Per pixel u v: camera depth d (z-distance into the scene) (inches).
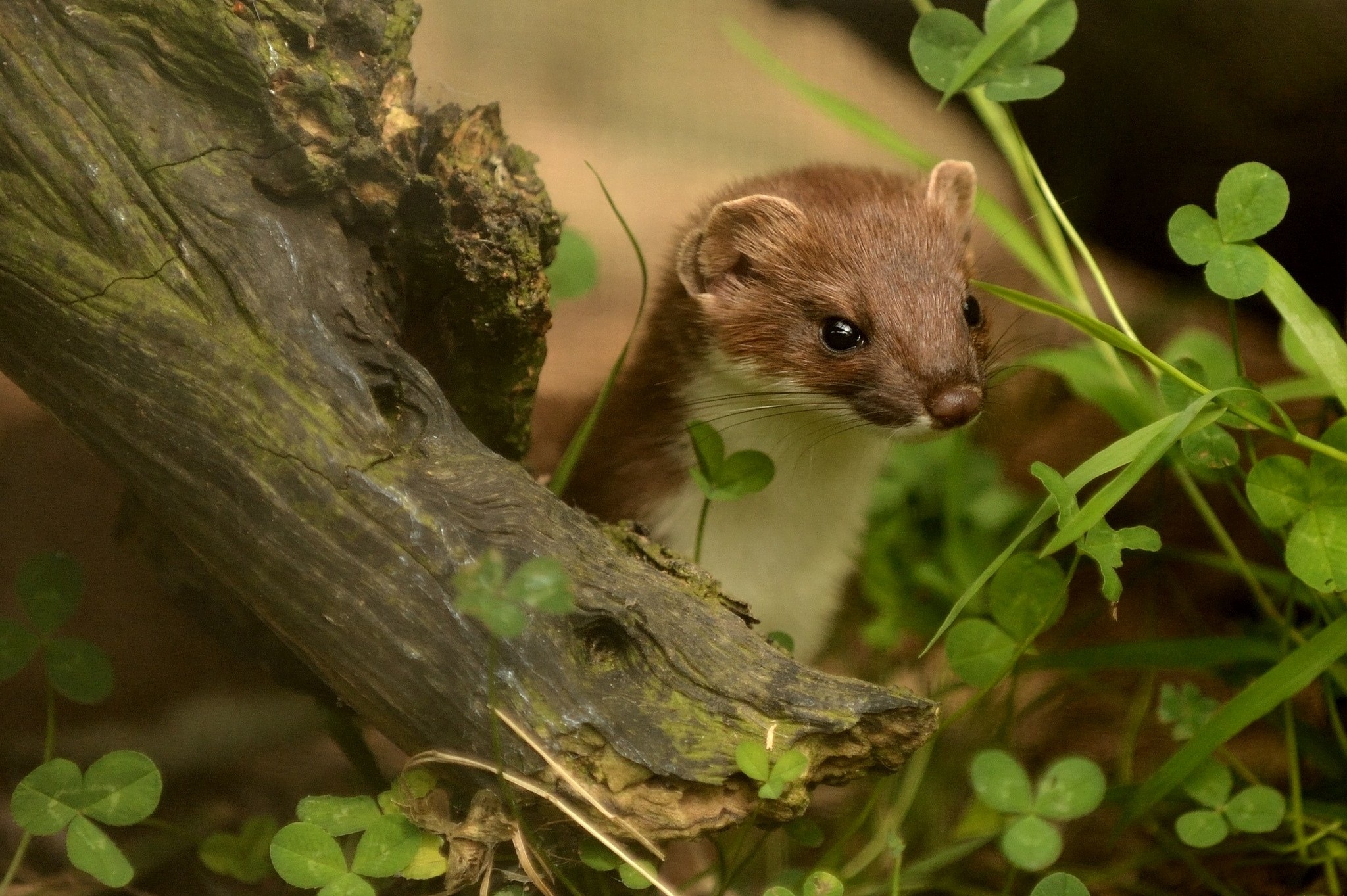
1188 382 73.9
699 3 85.9
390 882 73.8
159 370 73.1
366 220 73.7
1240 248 73.9
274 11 73.4
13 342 73.3
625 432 76.2
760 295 75.8
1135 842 75.2
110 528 75.7
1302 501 73.9
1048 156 79.2
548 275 75.2
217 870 74.3
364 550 73.0
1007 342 77.1
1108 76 78.3
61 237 73.2
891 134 76.4
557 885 73.5
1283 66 77.6
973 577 76.5
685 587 73.3
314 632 73.0
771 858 75.1
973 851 75.0
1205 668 75.6
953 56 74.5
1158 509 76.2
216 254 73.2
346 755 74.6
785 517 76.0
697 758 72.9
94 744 75.2
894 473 77.4
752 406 75.9
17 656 73.9
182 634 75.5
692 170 81.0
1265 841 74.7
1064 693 76.2
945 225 76.0
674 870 75.2
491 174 74.4
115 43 73.2
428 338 74.5
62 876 74.6
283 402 73.1
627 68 82.0
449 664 72.9
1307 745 75.0
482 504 73.1
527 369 74.8
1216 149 78.4
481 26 81.8
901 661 76.8
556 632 72.9
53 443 75.8
